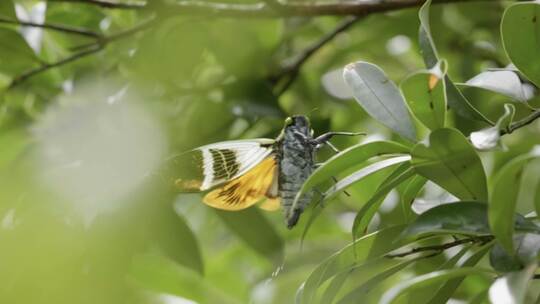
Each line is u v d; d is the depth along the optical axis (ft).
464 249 17.08
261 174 20.10
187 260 27.32
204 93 30.27
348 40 37.83
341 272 16.93
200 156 19.85
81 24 31.32
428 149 15.46
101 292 25.59
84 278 25.43
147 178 26.58
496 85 17.66
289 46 35.76
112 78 30.17
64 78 31.22
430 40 16.35
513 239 14.89
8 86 29.86
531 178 34.06
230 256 35.45
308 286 17.08
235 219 29.14
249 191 20.03
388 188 16.39
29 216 25.63
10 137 30.37
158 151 28.14
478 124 29.50
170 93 30.17
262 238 29.17
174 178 20.12
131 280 31.14
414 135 16.76
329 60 36.96
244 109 29.81
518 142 32.50
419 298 17.39
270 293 34.30
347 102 35.94
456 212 15.35
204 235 34.86
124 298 26.18
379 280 16.94
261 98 30.04
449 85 18.19
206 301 32.30
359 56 37.96
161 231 26.91
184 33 29.91
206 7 28.14
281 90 32.45
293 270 34.24
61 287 24.93
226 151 19.79
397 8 27.91
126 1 30.76
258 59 31.32
